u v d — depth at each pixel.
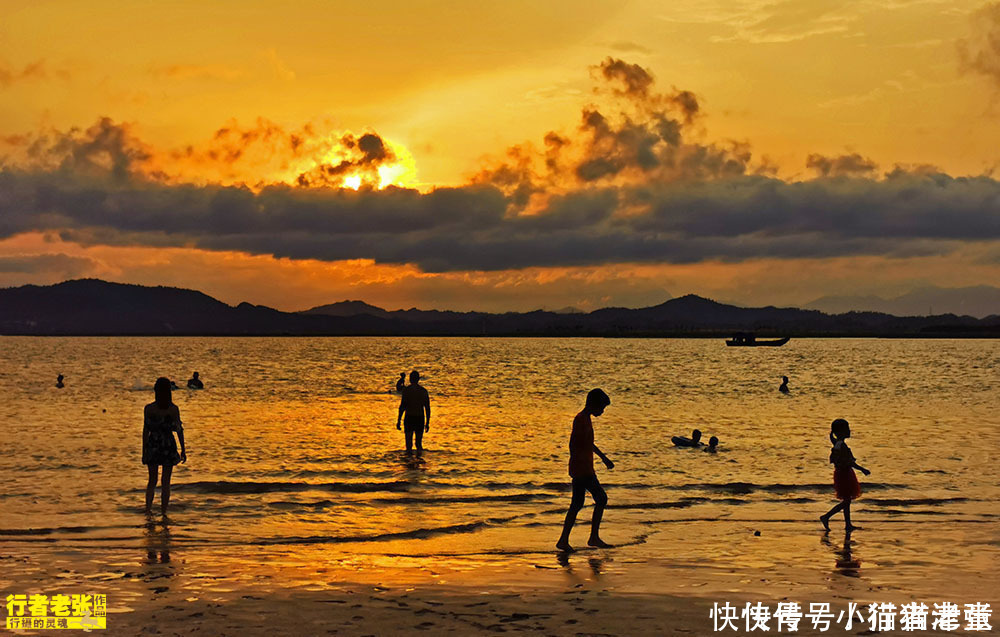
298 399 47.31
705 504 16.69
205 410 39.72
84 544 12.76
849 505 15.56
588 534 13.90
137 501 16.33
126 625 8.70
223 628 8.60
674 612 9.27
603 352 167.62
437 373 82.00
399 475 19.89
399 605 9.46
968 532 14.09
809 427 32.12
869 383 65.06
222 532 13.83
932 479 19.70
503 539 13.47
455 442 26.91
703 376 76.69
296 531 13.97
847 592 10.20
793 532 14.07
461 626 8.70
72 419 34.47
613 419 35.56
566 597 9.84
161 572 10.95
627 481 19.47
